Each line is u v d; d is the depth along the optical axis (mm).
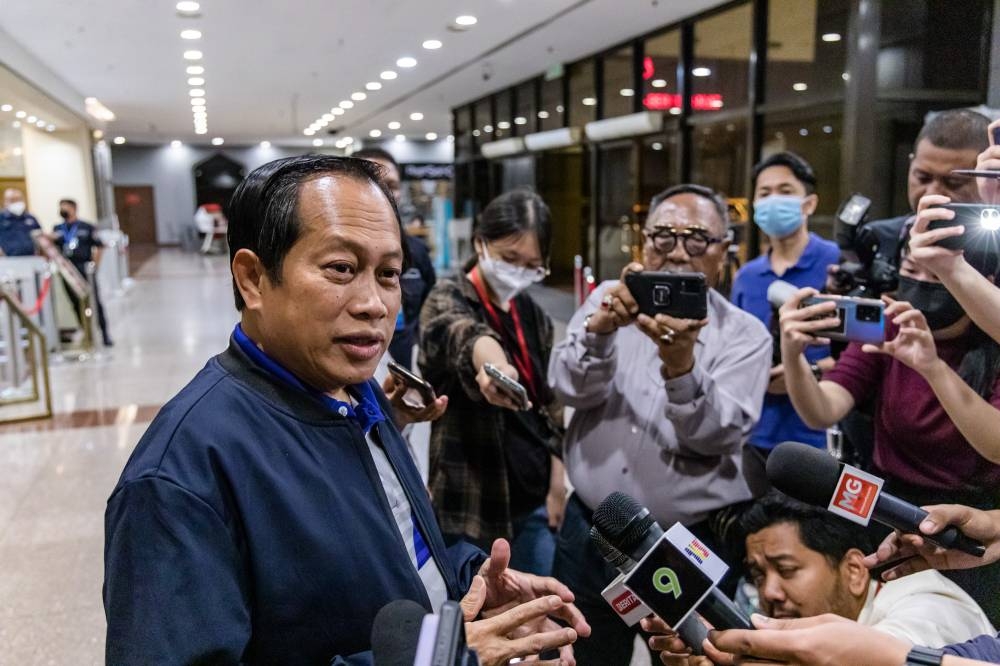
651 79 7340
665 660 978
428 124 16547
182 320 9570
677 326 1441
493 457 1946
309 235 910
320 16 6422
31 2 5875
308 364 948
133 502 841
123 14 6289
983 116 1493
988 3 4027
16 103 9102
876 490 1029
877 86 4559
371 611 930
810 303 1516
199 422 895
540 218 1967
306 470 930
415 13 6344
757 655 802
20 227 8086
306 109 13617
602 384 1665
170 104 12648
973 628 1165
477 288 2033
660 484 1644
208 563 837
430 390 1403
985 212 1123
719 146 6418
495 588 1143
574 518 1810
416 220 17234
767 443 2281
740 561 1641
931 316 1361
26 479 4152
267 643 893
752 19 5801
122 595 824
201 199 26016
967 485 1324
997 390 1314
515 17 6543
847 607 1259
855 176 4609
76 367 6887
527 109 10359
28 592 2971
